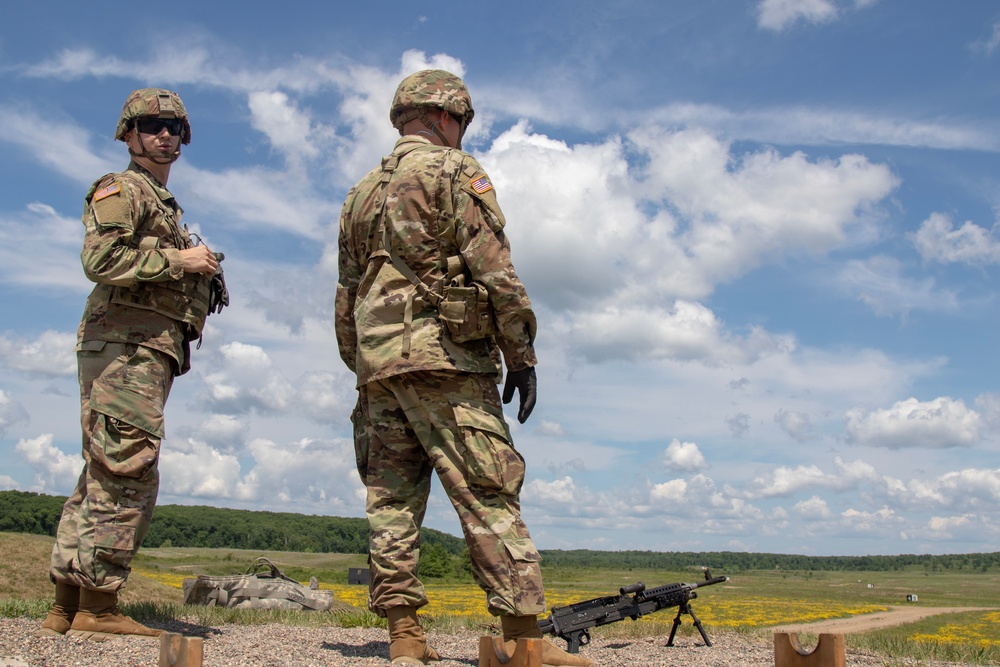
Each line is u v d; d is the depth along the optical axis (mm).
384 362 4305
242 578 10914
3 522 48094
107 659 4246
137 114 5711
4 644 4688
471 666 4281
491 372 4434
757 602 40531
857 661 5848
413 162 4430
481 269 4270
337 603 12055
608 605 7863
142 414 5359
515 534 4215
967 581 114750
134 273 5258
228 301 6039
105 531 5191
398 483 4543
